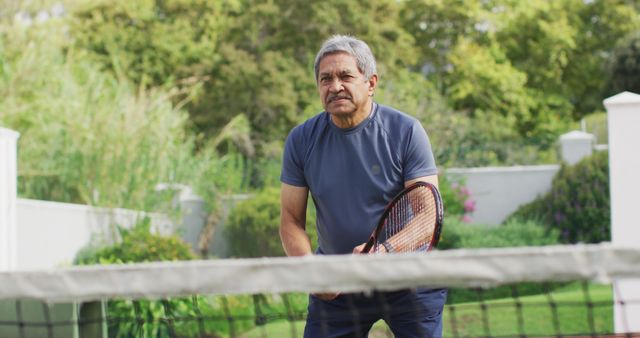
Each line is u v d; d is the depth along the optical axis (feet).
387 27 65.21
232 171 47.98
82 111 38.75
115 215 35.37
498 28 73.10
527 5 72.59
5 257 20.18
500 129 58.03
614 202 18.88
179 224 42.16
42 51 43.29
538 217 45.24
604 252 6.81
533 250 6.88
